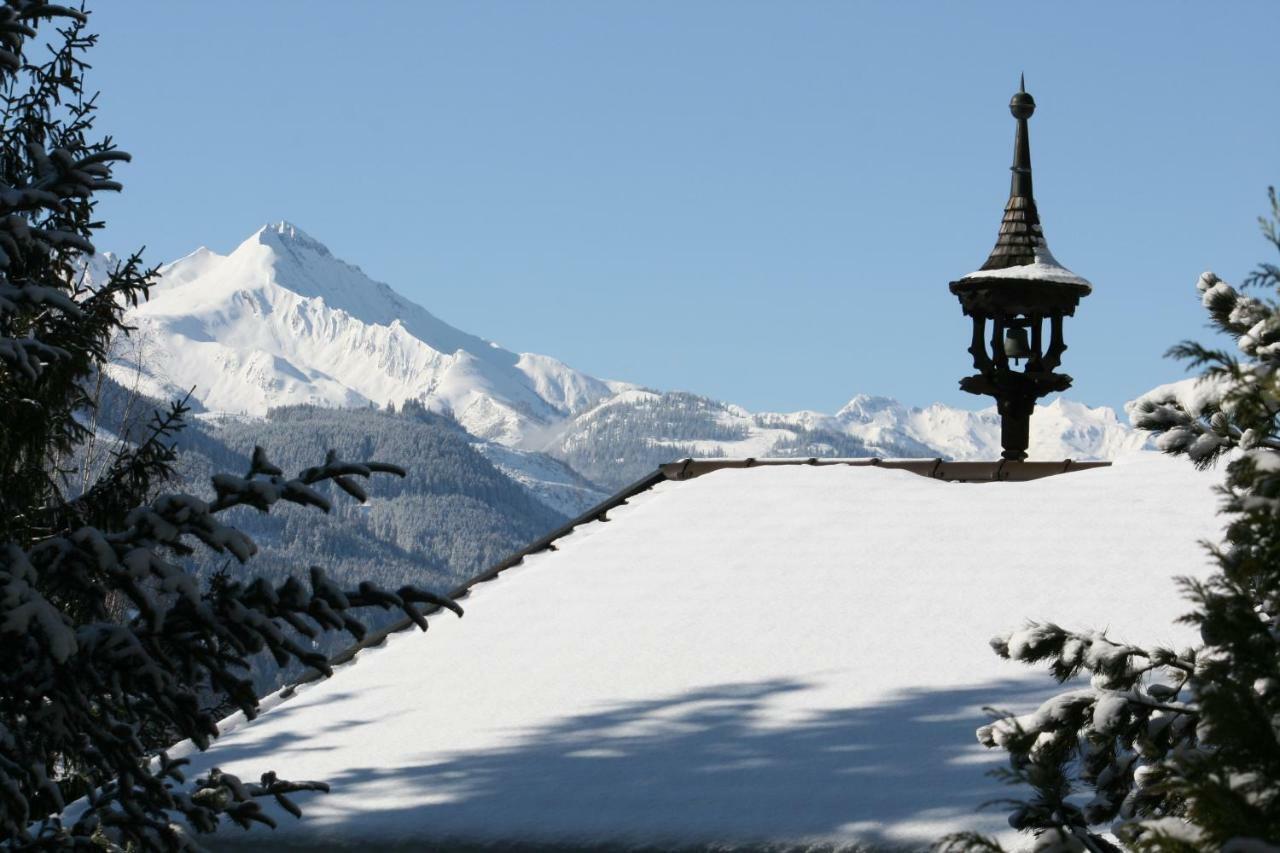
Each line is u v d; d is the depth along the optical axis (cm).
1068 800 948
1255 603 627
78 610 1073
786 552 1535
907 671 1239
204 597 970
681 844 993
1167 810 721
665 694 1252
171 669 966
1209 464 870
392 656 1453
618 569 1559
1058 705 796
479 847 1034
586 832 1020
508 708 1266
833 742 1111
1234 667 596
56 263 1181
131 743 987
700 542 1597
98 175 1088
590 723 1208
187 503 952
